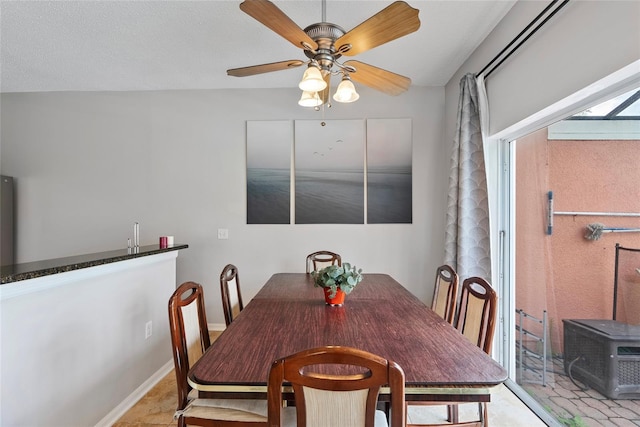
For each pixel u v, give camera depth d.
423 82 3.47
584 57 1.62
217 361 1.20
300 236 3.63
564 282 2.02
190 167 3.69
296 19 2.30
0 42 2.60
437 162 3.57
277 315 1.75
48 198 3.72
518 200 2.51
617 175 1.64
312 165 3.63
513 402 2.21
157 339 2.51
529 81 2.08
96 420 1.88
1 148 3.73
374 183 3.60
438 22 2.38
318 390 0.93
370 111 3.61
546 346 2.18
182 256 3.68
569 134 1.97
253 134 3.65
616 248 1.67
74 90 3.67
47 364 1.58
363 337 1.43
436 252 3.57
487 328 1.58
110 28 2.42
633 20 1.35
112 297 2.03
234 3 2.15
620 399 1.63
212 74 3.25
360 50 1.76
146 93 3.69
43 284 1.53
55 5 2.13
